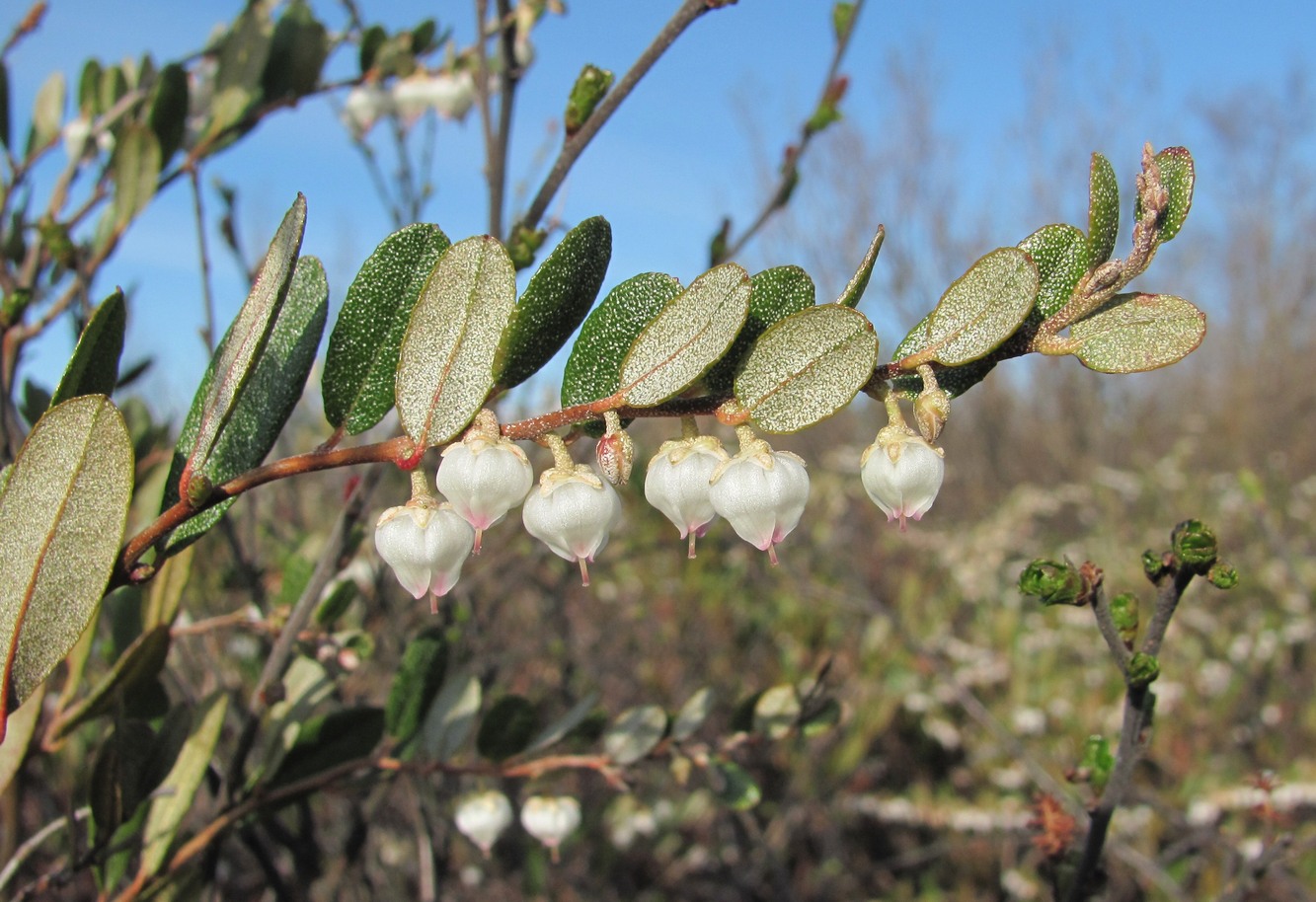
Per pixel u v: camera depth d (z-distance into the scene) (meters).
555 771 0.14
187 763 0.09
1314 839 0.11
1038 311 0.06
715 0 0.10
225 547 0.17
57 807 0.16
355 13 0.15
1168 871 0.24
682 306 0.06
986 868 0.28
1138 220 0.06
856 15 0.14
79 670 0.10
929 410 0.06
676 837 0.26
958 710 0.32
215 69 0.15
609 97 0.10
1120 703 0.31
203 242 0.12
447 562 0.06
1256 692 0.30
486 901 0.22
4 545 0.05
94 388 0.06
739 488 0.06
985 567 0.40
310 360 0.07
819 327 0.06
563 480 0.06
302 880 0.13
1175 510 0.51
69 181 0.14
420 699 0.10
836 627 0.31
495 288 0.06
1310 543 0.43
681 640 0.29
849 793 0.29
